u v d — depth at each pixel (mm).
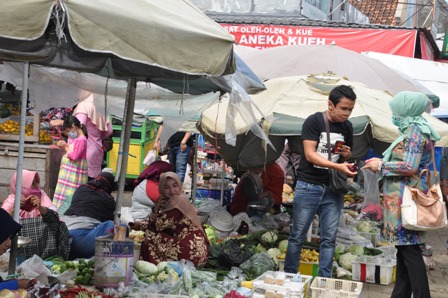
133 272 6934
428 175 6773
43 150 12539
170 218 7754
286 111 9102
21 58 5582
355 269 8938
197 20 5578
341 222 10508
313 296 6742
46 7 4934
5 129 12680
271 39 18141
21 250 7516
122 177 7340
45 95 9266
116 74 6246
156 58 5285
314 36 18000
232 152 9594
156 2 5586
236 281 7137
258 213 10594
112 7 5188
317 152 7492
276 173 11156
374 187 11656
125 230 6715
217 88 7355
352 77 11164
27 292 5152
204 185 13945
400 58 16438
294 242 7645
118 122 16312
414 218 6617
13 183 8023
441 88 15977
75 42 5062
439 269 10367
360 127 8805
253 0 20438
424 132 6703
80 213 8266
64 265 7152
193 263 7684
